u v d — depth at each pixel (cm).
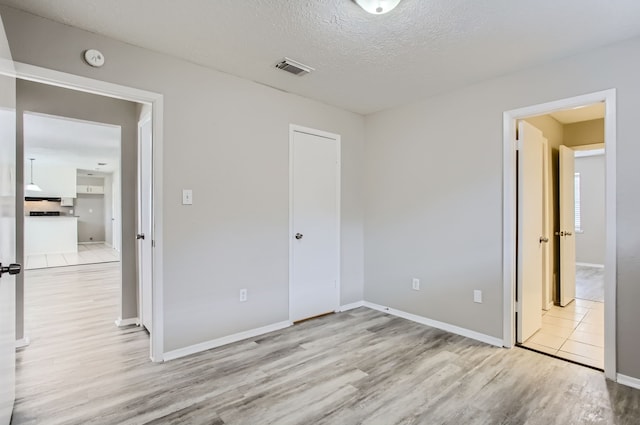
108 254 840
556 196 420
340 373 237
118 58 234
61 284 517
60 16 205
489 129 294
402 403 200
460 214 314
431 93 331
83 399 202
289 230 338
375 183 398
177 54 255
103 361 254
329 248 377
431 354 268
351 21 207
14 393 192
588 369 243
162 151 255
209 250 281
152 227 259
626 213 224
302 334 313
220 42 236
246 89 303
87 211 1088
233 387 217
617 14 195
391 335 310
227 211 292
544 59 254
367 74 287
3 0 189
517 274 290
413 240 355
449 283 322
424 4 187
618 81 227
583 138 418
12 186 180
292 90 328
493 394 210
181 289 266
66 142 560
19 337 280
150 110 285
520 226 289
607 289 230
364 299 412
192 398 204
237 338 298
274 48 244
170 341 260
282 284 332
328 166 375
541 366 248
